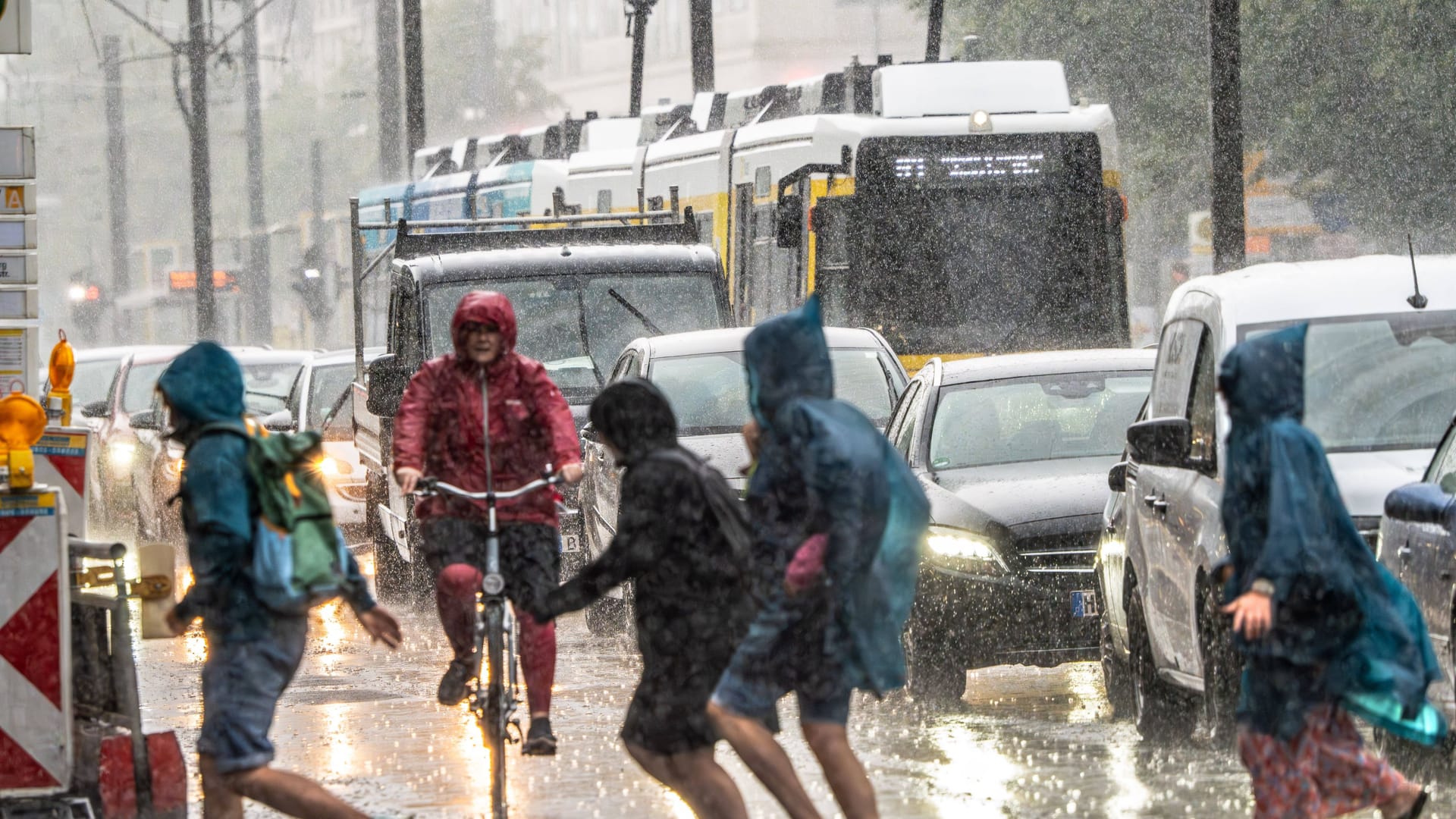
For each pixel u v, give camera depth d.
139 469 69.19
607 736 30.50
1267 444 18.72
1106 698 34.34
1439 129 101.00
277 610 19.78
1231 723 26.34
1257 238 103.88
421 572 53.22
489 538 23.94
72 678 22.27
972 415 37.69
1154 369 32.00
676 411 44.84
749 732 19.14
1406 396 28.53
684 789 19.75
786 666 19.22
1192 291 30.83
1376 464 27.64
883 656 19.17
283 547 19.61
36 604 21.06
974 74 68.88
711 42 104.44
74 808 21.42
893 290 66.50
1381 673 18.72
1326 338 29.09
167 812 22.25
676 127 83.88
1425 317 29.17
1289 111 104.06
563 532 50.03
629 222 70.19
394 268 56.72
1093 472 35.06
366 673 39.88
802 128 68.75
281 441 19.70
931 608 33.09
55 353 24.20
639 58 102.62
